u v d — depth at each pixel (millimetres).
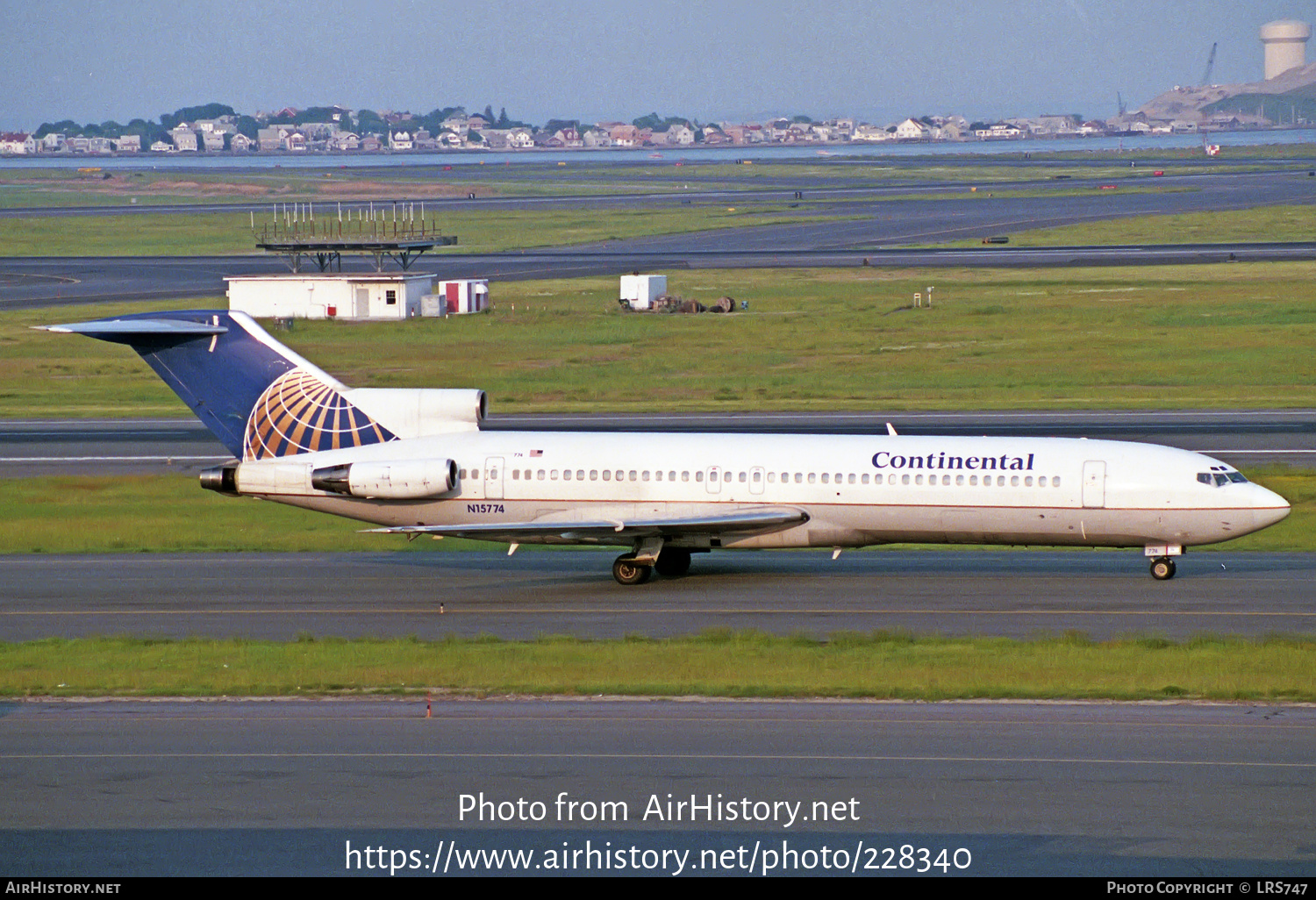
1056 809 95812
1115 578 177500
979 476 175125
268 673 132500
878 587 174125
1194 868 86625
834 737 111375
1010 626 151125
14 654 141750
